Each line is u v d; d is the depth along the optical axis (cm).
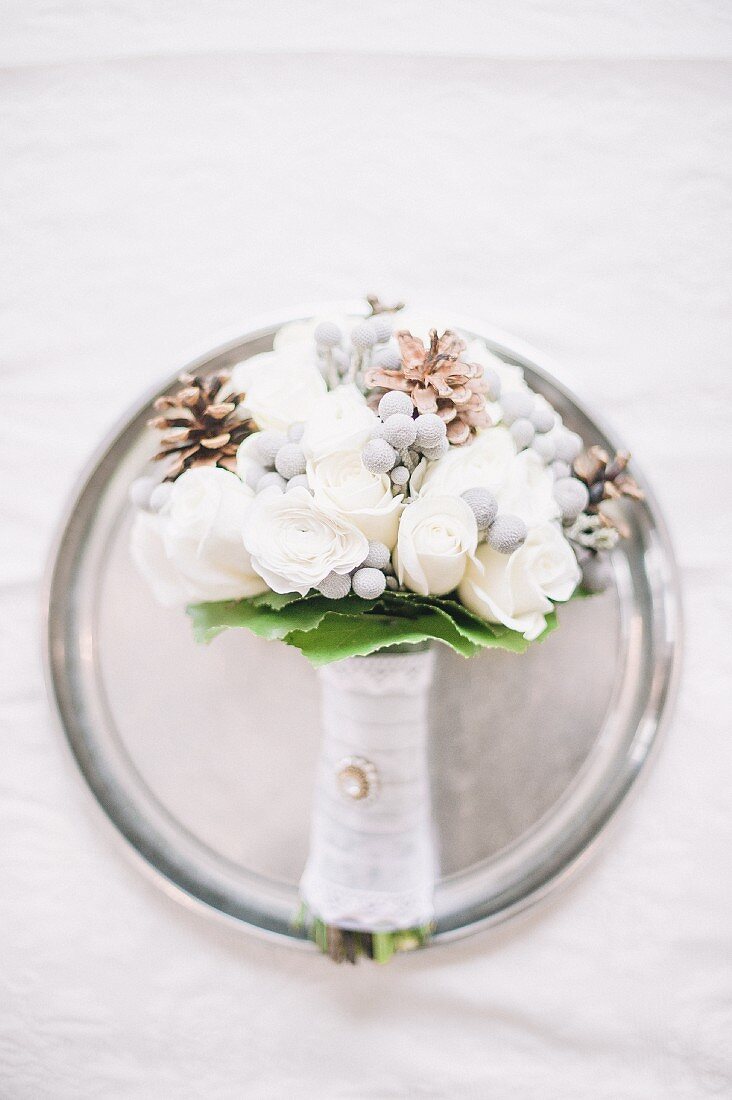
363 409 47
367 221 67
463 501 46
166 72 67
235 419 51
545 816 64
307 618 48
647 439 67
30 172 68
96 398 67
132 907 66
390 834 58
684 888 65
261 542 46
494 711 64
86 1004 66
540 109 67
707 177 67
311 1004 66
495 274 67
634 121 67
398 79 67
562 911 65
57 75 68
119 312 68
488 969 65
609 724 64
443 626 49
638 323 67
